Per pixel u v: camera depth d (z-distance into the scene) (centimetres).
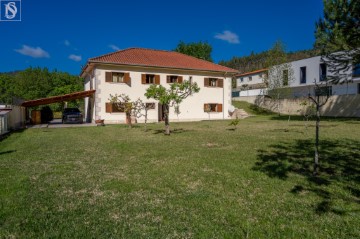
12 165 721
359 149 880
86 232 336
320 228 339
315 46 1955
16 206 424
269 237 318
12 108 1967
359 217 367
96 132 1655
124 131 1702
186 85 1495
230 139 1212
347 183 519
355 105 2702
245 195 466
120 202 440
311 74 3550
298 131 1505
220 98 3039
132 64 2466
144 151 923
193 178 576
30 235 330
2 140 1288
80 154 883
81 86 5388
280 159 747
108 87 2445
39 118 2736
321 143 1019
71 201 448
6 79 5688
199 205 423
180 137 1328
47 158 817
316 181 536
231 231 335
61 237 325
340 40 1719
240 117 3144
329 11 1792
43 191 499
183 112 2831
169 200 447
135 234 330
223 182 545
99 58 2425
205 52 4972
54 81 5853
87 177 595
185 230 340
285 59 3566
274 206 413
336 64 2191
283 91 3528
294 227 342
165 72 2698
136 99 2550
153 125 2219
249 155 816
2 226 355
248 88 4984
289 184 521
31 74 5756
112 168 679
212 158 783
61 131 1756
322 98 2977
